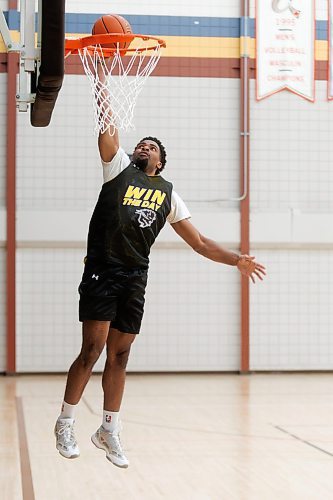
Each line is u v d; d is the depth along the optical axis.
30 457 9.88
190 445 10.70
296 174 18.17
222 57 17.98
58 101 17.61
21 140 17.52
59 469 9.30
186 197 17.94
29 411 13.17
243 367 17.91
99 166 17.73
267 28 18.02
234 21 18.02
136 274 6.97
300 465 9.51
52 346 17.53
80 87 17.66
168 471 9.23
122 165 7.00
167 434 11.48
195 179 17.94
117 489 8.41
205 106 17.94
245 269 7.63
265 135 18.08
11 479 8.79
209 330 17.89
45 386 16.06
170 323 17.83
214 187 17.97
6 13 17.17
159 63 17.78
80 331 17.62
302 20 18.11
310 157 18.20
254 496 8.11
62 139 17.62
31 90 7.13
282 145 18.12
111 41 7.49
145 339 17.78
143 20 17.73
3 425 11.92
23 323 17.47
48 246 17.55
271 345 18.06
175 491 8.34
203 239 7.65
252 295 18.02
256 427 12.03
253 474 9.08
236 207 18.03
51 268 17.55
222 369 17.94
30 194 17.55
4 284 17.36
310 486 8.50
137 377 17.48
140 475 9.05
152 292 17.78
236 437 11.27
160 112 17.83
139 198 6.94
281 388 16.08
